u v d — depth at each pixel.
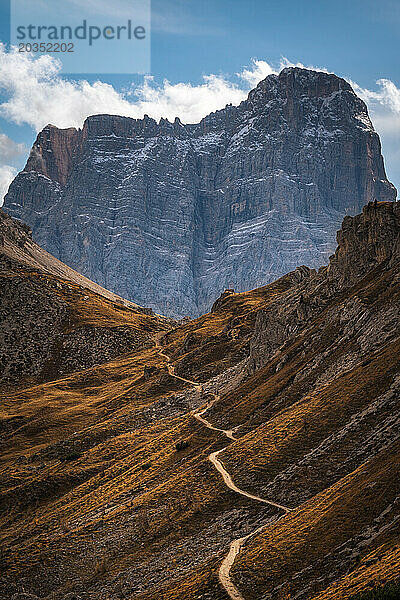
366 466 84.69
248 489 102.62
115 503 127.75
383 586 57.38
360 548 68.81
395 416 94.75
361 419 100.75
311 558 72.38
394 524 68.81
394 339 117.69
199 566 84.88
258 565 76.38
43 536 121.75
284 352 160.50
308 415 113.38
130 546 103.06
